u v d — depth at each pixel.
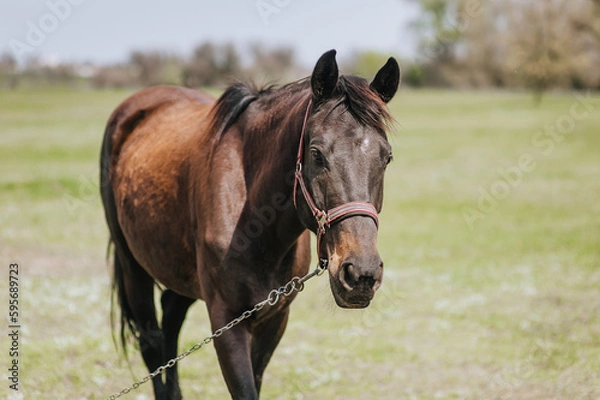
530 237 14.52
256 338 4.80
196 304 9.77
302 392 6.59
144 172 5.55
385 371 7.25
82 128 31.19
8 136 28.73
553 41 44.00
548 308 9.46
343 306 3.66
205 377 6.89
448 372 7.22
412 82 63.72
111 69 51.91
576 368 7.09
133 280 6.18
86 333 7.86
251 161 4.62
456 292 10.41
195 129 5.36
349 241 3.63
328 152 3.78
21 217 15.26
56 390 6.29
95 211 16.53
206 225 4.59
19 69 45.50
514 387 6.68
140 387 6.60
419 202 19.27
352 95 3.90
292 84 4.64
